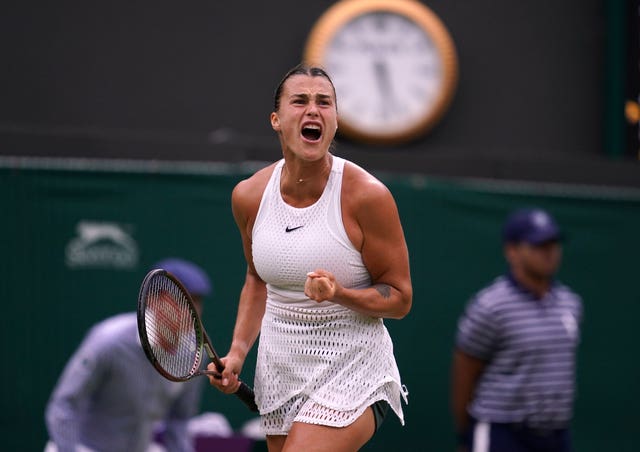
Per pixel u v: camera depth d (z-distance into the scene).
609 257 32.41
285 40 34.59
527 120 36.66
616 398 32.09
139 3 33.44
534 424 20.94
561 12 36.78
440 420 30.47
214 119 34.00
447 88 35.31
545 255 20.91
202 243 28.97
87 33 33.03
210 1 34.00
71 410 20.02
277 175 13.59
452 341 30.77
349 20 34.62
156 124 33.56
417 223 30.80
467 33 36.28
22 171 27.70
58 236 27.84
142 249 28.50
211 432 26.02
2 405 27.11
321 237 13.12
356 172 13.19
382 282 13.35
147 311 13.02
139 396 20.36
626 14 36.47
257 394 14.15
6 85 32.41
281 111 13.09
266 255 13.39
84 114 33.00
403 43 35.16
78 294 27.91
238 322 14.55
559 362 21.12
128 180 28.47
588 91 37.00
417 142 35.84
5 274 27.41
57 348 27.62
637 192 33.09
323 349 13.40
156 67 33.59
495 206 31.41
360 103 34.91
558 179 33.88
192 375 13.48
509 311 20.92
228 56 34.12
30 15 32.59
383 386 13.59
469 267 31.08
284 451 13.09
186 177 28.95
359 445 13.33
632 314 32.44
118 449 20.36
